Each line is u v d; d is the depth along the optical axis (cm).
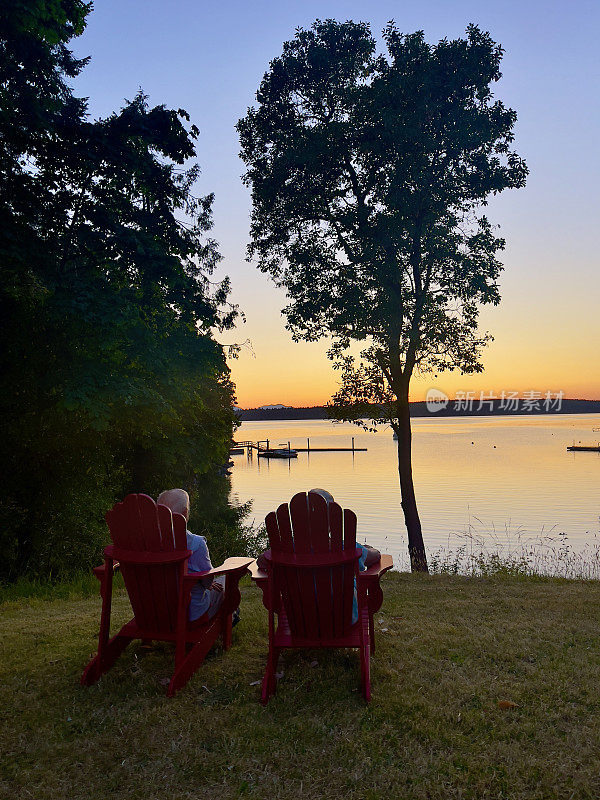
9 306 1279
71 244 1424
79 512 1389
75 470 1371
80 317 1234
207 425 2405
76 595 712
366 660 366
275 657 402
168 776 284
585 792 264
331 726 329
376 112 1658
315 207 1867
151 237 1511
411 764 289
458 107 1678
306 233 1916
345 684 387
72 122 1464
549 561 1198
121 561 386
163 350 1472
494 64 1683
